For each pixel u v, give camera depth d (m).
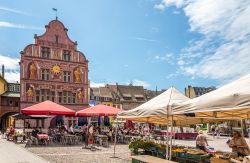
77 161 15.63
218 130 44.00
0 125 56.97
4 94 57.06
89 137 22.08
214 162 9.51
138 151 15.14
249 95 6.47
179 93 11.93
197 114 11.00
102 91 77.81
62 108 24.67
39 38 46.69
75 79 48.81
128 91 82.50
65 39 48.62
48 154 18.59
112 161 15.65
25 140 28.94
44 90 46.47
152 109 11.53
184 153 12.16
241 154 10.99
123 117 13.94
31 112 23.30
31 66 45.81
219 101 7.18
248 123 37.78
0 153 19.08
